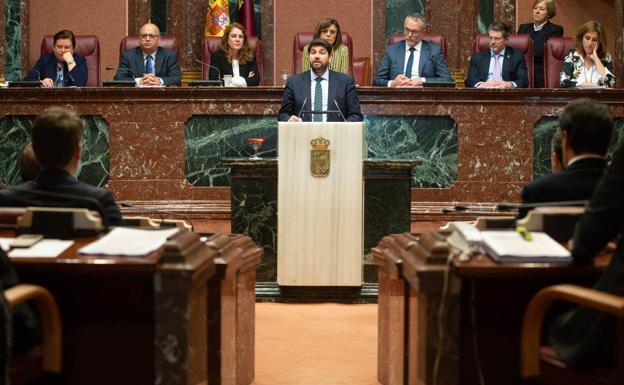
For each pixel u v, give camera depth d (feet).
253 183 23.13
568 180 12.58
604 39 31.99
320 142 22.22
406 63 32.96
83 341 11.37
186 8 40.19
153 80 31.27
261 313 21.59
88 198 12.23
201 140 30.45
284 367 16.96
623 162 10.05
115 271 10.41
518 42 34.53
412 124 30.45
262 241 23.18
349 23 41.24
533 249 10.77
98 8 40.86
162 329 10.48
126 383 11.37
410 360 12.67
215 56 33.22
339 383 15.96
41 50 35.29
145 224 13.67
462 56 40.45
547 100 30.32
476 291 11.25
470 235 11.20
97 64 35.47
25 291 9.82
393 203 23.24
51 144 12.29
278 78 41.27
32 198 12.22
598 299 9.29
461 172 30.50
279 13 41.24
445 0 40.73
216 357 12.65
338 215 22.30
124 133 30.45
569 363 9.93
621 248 10.07
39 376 10.68
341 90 26.37
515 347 11.30
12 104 30.35
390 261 13.43
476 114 30.40
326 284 22.44
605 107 12.54
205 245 11.79
